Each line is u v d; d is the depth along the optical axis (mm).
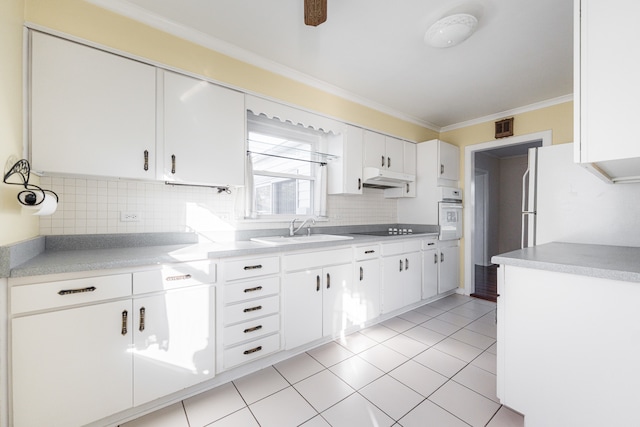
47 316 1227
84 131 1531
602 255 1483
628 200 1890
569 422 1228
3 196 1176
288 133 2811
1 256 1128
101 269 1342
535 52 2178
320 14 1426
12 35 1267
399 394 1673
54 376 1244
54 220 1665
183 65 1906
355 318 2521
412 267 3104
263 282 1927
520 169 5473
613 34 1054
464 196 3787
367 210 3551
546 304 1294
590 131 1108
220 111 2037
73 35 1527
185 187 2139
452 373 1895
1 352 1152
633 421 1075
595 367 1161
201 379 1654
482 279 4504
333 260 2354
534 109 3176
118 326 1393
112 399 1377
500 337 1454
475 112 3451
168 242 2041
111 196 1846
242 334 1829
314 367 1973
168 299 1542
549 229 2193
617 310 1112
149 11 1750
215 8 1729
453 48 2131
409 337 2457
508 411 1528
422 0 1656
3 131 1173
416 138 3723
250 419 1472
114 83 1625
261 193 2666
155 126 1761
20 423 1184
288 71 2428
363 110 3096
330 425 1429
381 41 2049
